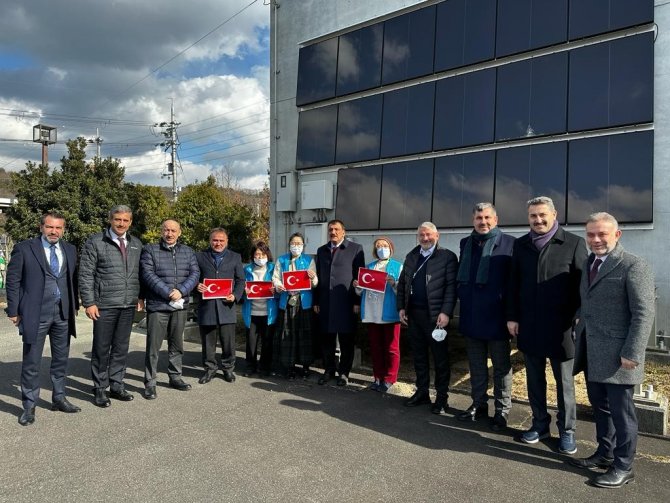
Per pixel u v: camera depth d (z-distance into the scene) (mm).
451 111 7664
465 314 4906
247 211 17516
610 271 3684
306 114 9656
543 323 4238
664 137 5961
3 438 4418
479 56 7406
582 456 4125
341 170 9078
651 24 6102
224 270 6270
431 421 4961
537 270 4301
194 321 9734
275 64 10219
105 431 4605
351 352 6262
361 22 8891
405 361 7617
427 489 3553
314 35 9594
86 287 5234
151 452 4141
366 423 4883
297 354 6535
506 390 4738
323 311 6262
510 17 7156
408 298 5434
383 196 8398
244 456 4074
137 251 5582
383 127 8461
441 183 7711
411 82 8203
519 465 3961
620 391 3637
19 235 15156
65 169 15750
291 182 9711
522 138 6941
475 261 4867
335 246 6316
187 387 5965
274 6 10250
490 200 7160
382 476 3746
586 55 6516
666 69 5984
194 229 16859
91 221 15414
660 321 6059
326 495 3453
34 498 3373
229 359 6379
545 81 6809
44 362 7293
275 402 5520
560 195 6570
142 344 8820
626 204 6121
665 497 3475
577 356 3973
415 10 8219
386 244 6086
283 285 6375
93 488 3521
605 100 6328
